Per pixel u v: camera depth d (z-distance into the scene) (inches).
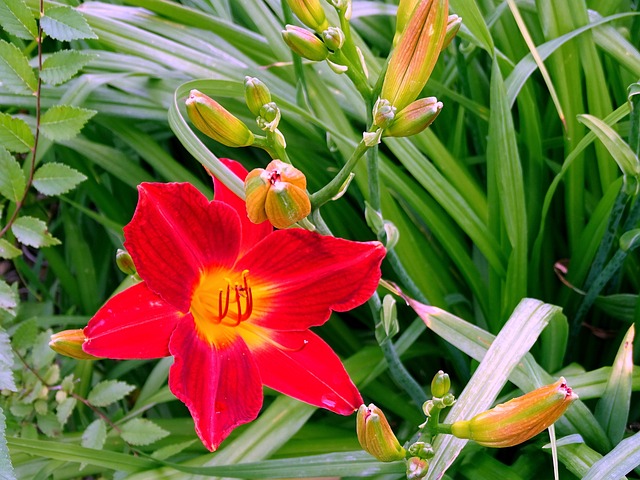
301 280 14.8
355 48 14.8
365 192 21.0
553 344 19.8
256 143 14.4
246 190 13.0
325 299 14.8
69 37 18.1
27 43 25.2
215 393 13.9
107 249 27.0
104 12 21.9
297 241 14.4
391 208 21.3
